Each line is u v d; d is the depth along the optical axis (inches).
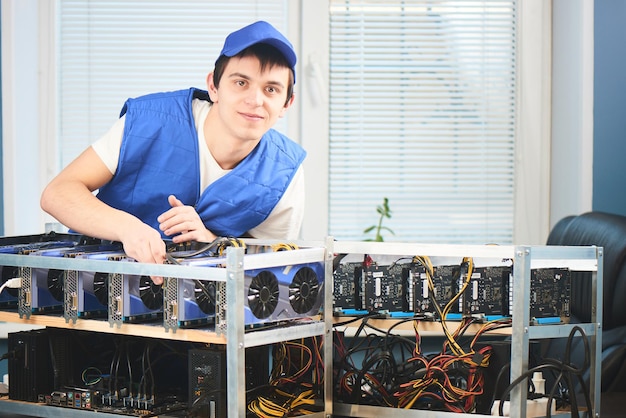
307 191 149.3
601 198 138.0
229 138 89.2
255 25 85.5
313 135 148.7
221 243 84.3
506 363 85.7
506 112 151.3
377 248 84.1
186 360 90.1
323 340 82.6
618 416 88.8
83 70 148.3
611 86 137.7
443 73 150.4
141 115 90.8
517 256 79.2
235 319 72.2
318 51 148.0
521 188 151.4
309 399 85.4
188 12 147.9
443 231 151.9
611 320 106.0
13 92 140.2
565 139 144.6
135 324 79.9
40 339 87.0
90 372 91.3
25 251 86.4
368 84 149.9
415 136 150.7
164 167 91.0
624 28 137.3
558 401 87.7
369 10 148.9
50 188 87.7
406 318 87.1
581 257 83.5
